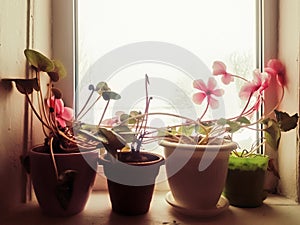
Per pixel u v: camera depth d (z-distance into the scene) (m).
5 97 0.71
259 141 0.93
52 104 0.78
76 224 0.72
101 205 0.83
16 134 0.75
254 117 0.94
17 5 0.75
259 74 0.83
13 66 0.74
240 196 0.82
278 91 0.91
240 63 0.96
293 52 0.84
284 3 0.88
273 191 0.92
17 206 0.77
